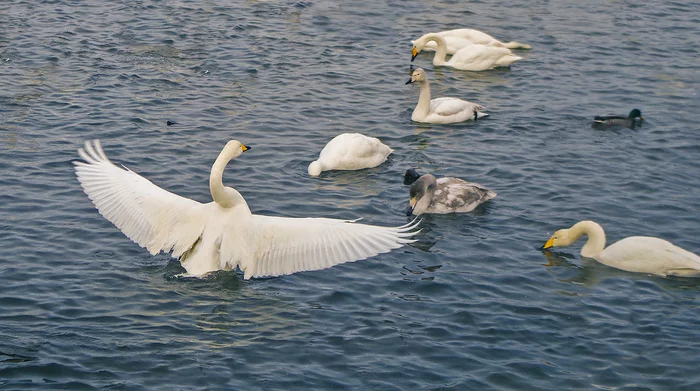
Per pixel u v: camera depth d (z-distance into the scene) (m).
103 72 24.05
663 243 15.20
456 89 25.14
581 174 19.28
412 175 18.59
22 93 22.14
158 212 13.32
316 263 12.45
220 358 11.80
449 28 30.56
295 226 12.76
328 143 19.39
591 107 23.83
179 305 13.04
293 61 26.14
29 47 25.55
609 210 17.47
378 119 22.36
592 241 15.58
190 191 17.41
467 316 13.22
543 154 20.39
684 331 13.15
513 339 12.69
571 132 21.94
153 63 25.06
